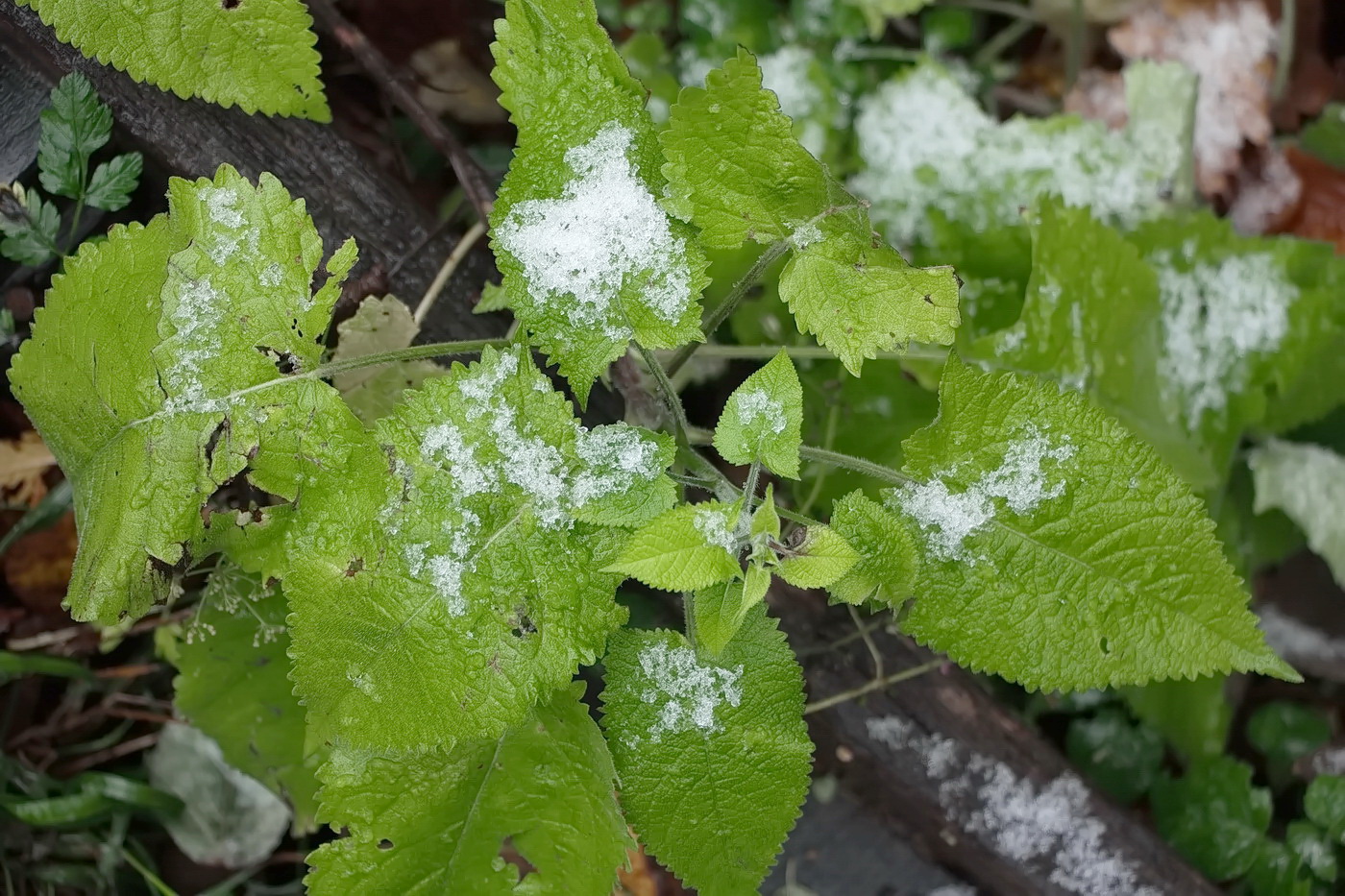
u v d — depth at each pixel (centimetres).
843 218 58
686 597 61
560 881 59
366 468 59
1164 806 74
